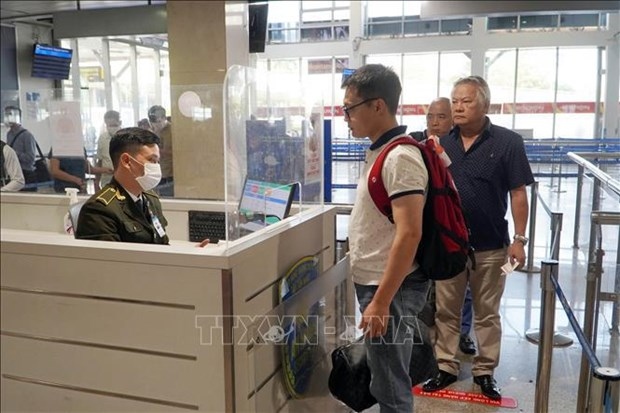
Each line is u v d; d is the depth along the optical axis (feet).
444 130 9.96
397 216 5.24
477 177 8.21
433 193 5.62
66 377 6.02
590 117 39.04
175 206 9.25
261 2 15.42
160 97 10.56
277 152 7.01
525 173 8.21
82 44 32.22
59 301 5.87
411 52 39.93
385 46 40.16
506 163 8.19
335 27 41.16
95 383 5.90
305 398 7.09
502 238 8.42
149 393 5.69
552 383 9.05
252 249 5.62
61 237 6.32
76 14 21.97
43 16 29.58
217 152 10.07
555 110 39.65
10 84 31.50
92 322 5.78
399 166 5.24
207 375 5.41
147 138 6.79
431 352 6.83
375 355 5.96
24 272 5.97
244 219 6.12
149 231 6.86
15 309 6.10
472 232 8.34
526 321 11.77
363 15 40.57
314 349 7.27
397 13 40.32
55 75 30.71
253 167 6.39
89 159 10.86
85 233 6.31
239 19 13.46
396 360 5.93
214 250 5.38
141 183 6.73
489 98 8.38
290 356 6.54
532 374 9.43
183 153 10.20
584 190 16.39
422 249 5.74
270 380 6.17
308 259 7.19
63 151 10.98
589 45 37.22
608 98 37.01
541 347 7.25
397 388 5.97
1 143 11.36
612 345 8.82
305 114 7.73
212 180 10.09
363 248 5.80
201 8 12.67
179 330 5.44
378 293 5.30
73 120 10.87
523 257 8.14
